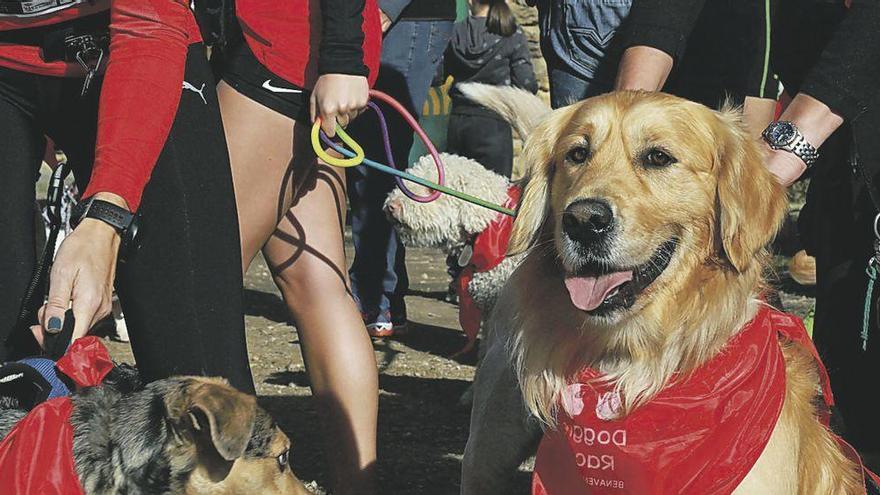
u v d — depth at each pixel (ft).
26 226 10.92
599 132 10.69
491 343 13.62
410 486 15.37
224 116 11.69
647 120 10.50
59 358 9.29
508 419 12.29
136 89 9.62
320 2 11.50
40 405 8.93
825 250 12.96
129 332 10.47
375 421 12.98
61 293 8.85
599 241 10.18
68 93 10.59
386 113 23.84
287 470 10.27
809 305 26.78
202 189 10.23
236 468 9.68
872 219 12.29
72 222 9.41
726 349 10.21
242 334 10.63
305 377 20.95
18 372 9.37
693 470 10.14
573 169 10.81
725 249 10.36
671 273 10.43
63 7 10.20
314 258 12.73
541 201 11.21
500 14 31.63
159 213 10.03
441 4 17.88
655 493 10.26
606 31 15.57
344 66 11.38
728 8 13.88
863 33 11.22
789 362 11.09
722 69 14.16
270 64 11.53
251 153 11.68
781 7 13.16
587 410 10.55
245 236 11.87
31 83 10.58
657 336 10.39
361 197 24.45
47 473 8.63
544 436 11.11
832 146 12.76
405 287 25.48
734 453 10.00
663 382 10.33
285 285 12.88
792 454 10.30
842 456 11.46
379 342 24.75
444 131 34.27
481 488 12.69
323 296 12.76
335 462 12.97
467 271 20.80
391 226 24.63
